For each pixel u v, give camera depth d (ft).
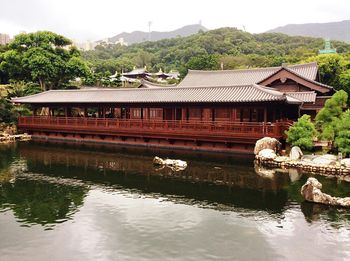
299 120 106.63
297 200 71.72
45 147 147.02
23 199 74.69
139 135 144.36
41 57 215.31
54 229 58.23
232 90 131.75
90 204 71.26
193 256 48.52
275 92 129.08
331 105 102.89
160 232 56.90
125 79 351.46
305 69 179.73
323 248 50.26
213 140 125.80
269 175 92.38
